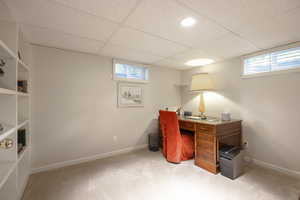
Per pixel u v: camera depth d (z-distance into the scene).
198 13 1.38
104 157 2.76
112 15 1.42
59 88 2.35
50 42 2.09
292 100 2.07
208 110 3.24
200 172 2.19
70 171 2.21
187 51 2.45
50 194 1.68
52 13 1.38
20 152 1.68
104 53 2.59
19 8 1.29
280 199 1.59
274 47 2.23
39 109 2.19
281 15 1.41
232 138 2.61
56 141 2.32
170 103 3.77
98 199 1.60
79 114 2.52
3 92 1.07
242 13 1.38
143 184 1.88
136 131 3.20
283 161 2.15
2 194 1.41
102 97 2.75
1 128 1.30
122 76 3.02
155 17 1.46
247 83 2.57
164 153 2.79
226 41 2.04
